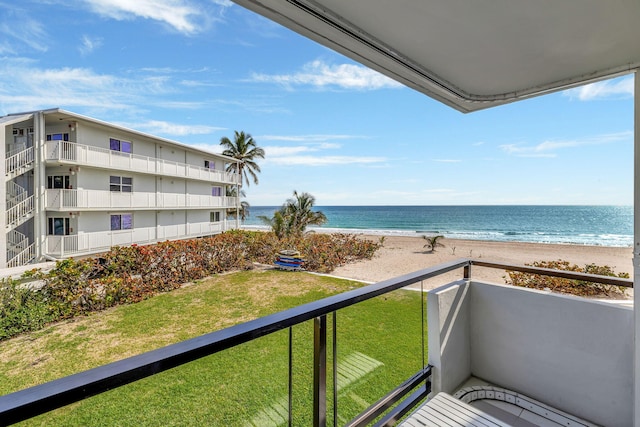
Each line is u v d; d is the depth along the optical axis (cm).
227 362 105
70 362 471
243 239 1198
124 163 1371
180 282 910
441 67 175
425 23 133
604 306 188
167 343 530
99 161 1266
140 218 1509
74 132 1219
